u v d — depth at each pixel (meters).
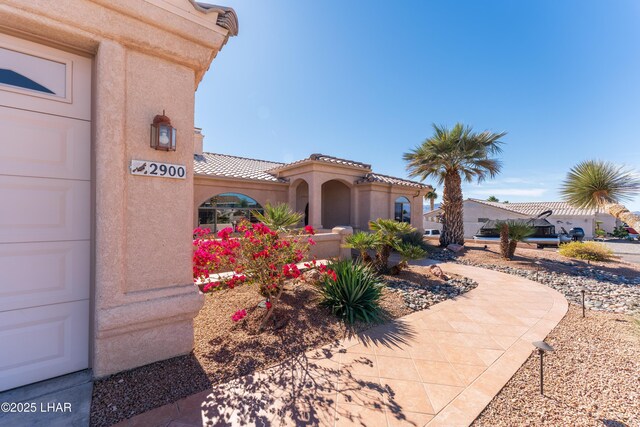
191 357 3.85
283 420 2.82
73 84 3.41
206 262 4.96
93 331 3.42
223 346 4.20
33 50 3.17
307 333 4.80
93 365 3.35
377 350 4.36
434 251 15.28
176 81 3.79
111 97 3.24
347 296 5.65
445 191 16.80
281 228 6.71
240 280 5.35
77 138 3.43
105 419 2.74
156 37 3.51
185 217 3.86
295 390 3.31
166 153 3.68
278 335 4.64
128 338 3.45
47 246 3.24
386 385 3.46
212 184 14.34
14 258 3.06
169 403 3.01
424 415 2.95
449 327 5.34
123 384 3.23
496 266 12.04
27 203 3.13
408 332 5.07
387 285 8.07
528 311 6.31
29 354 3.15
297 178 16.06
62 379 3.28
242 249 5.32
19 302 3.09
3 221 3.00
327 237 10.50
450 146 15.57
